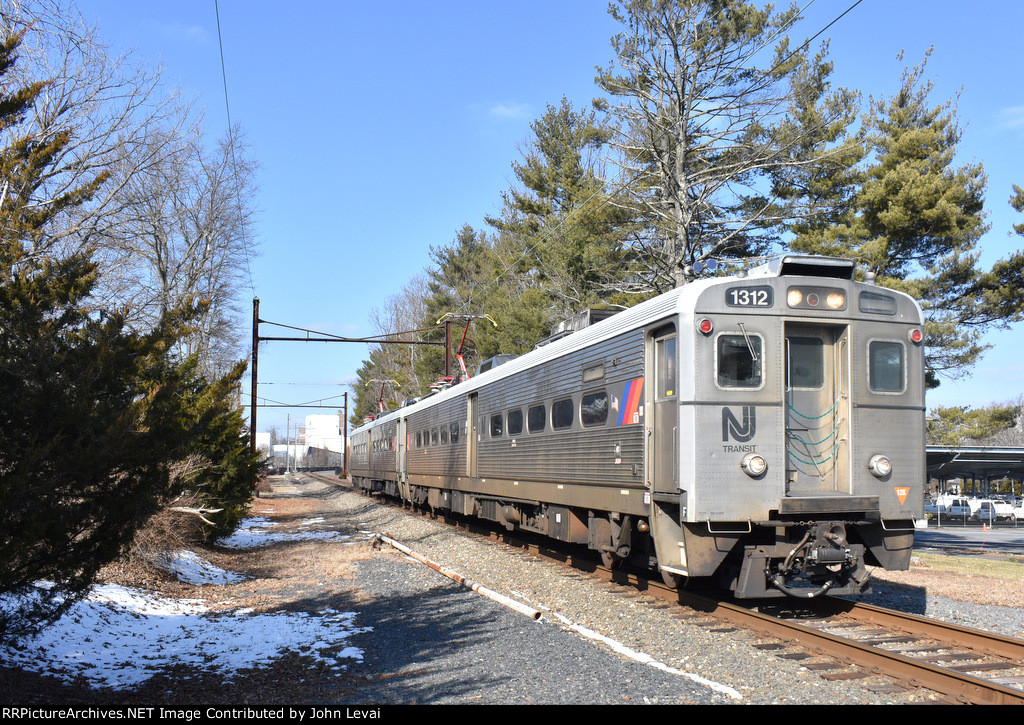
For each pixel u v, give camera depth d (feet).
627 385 30.58
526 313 91.91
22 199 24.34
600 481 33.06
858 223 66.80
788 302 26.63
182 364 46.50
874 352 27.25
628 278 77.25
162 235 74.08
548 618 27.86
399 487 86.74
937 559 46.29
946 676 18.22
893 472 26.86
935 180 63.36
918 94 71.31
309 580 38.91
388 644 24.48
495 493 49.19
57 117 51.13
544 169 103.91
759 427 25.94
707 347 25.88
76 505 17.12
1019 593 33.12
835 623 25.99
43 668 20.16
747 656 21.62
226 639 25.52
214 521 45.83
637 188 70.79
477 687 19.48
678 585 31.24
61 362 17.39
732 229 70.74
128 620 26.84
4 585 16.21
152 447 18.20
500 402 48.55
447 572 37.32
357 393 267.39
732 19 64.80
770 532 27.07
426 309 169.68
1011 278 67.97
